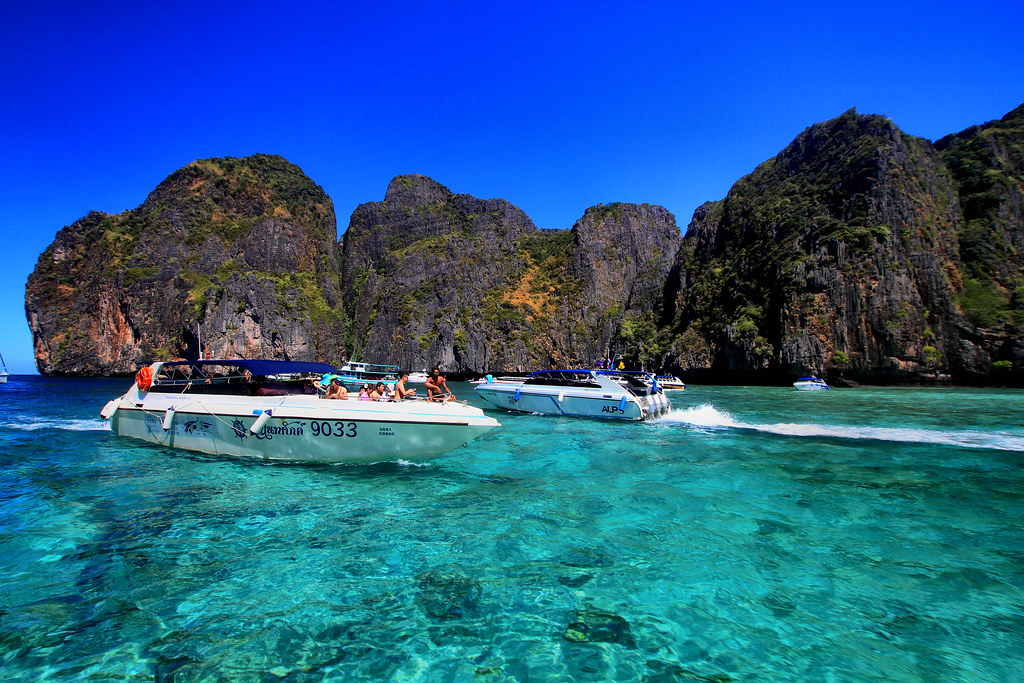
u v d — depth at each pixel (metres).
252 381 9.59
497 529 5.66
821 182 63.09
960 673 3.19
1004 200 56.03
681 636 3.62
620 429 13.74
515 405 17.73
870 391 39.91
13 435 12.00
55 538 5.30
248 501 6.62
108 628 3.64
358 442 8.37
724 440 11.94
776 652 3.43
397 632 3.65
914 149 60.38
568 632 3.67
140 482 7.54
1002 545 5.26
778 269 57.94
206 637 3.54
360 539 5.33
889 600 4.13
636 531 5.64
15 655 3.30
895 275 50.72
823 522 5.96
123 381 67.56
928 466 9.08
